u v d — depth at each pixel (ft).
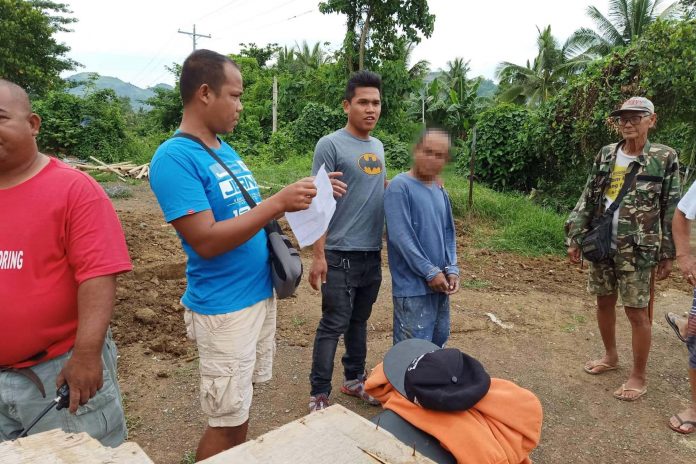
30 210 5.30
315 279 9.08
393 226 9.01
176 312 14.32
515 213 29.01
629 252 10.51
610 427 10.11
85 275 5.44
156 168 6.09
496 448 4.36
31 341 5.45
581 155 35.88
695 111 29.25
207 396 6.68
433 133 9.02
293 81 79.15
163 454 8.79
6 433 5.83
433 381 4.58
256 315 6.89
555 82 88.12
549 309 16.33
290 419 10.00
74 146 54.08
